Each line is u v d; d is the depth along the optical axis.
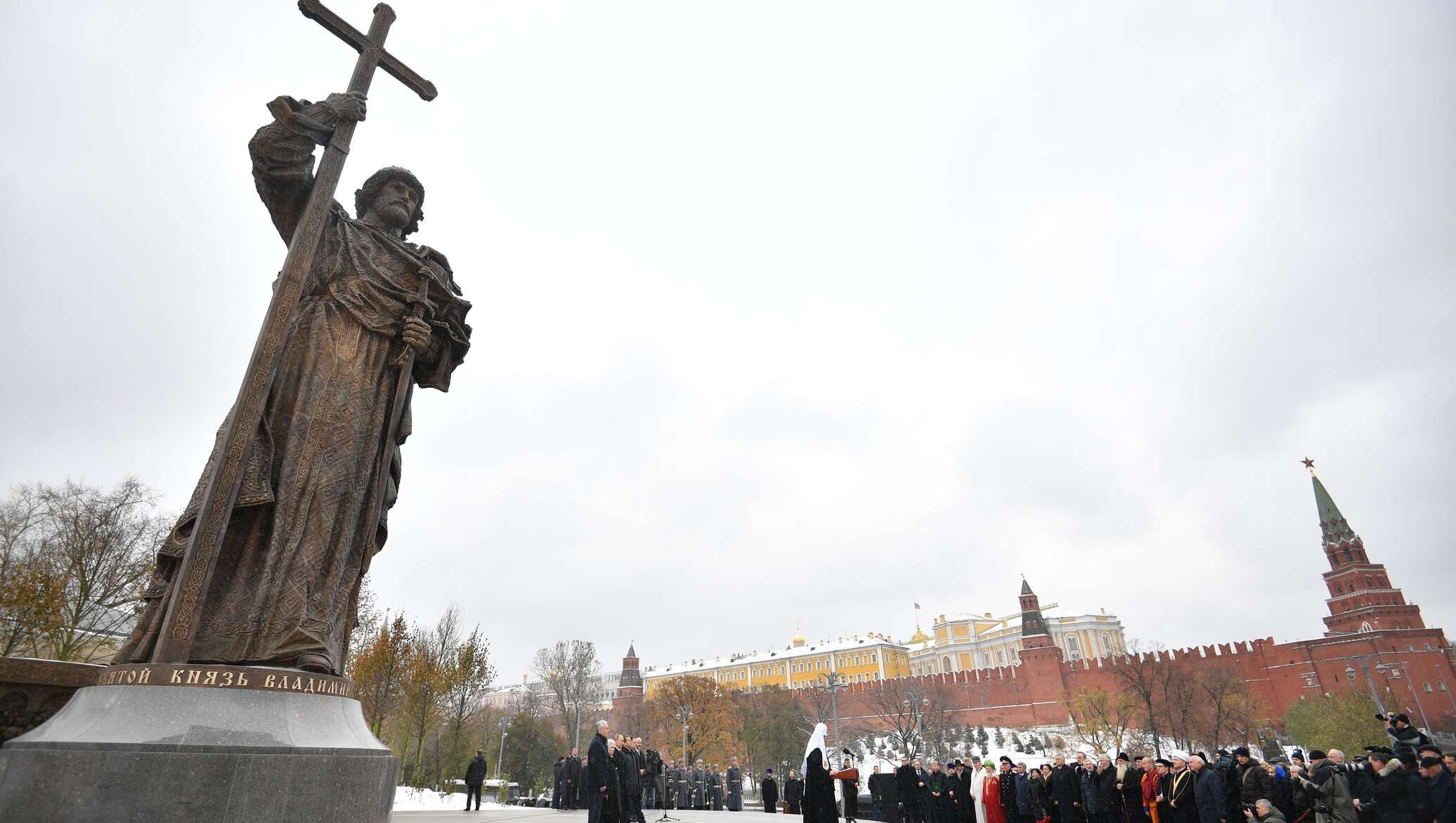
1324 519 103.38
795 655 139.50
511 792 37.50
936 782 19.30
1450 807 9.15
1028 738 81.25
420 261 6.26
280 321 5.05
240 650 4.57
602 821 10.70
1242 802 12.20
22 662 4.69
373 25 6.18
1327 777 11.08
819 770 10.21
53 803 3.50
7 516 32.69
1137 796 14.56
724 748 65.31
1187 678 67.25
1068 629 126.81
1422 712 72.31
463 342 6.64
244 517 4.93
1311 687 75.50
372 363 5.74
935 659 143.00
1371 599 92.94
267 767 3.96
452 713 40.97
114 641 31.84
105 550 32.38
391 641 33.78
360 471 5.49
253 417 4.81
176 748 3.80
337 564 5.15
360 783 4.37
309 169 5.68
